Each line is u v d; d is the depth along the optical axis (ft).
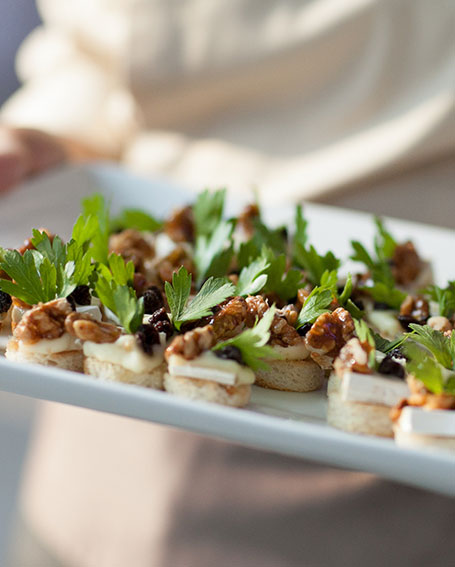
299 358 1.96
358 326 1.82
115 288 1.86
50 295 1.89
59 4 4.43
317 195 3.45
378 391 1.79
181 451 3.36
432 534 2.97
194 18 3.77
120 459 3.50
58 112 4.25
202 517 3.20
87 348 1.84
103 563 3.27
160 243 2.67
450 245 2.85
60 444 3.65
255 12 3.70
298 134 3.68
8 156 3.07
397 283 2.41
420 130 3.33
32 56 4.67
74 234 2.00
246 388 1.85
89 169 3.16
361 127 3.58
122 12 3.94
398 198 3.44
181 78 3.82
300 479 3.20
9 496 4.14
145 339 1.82
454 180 3.41
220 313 1.88
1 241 2.80
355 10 3.51
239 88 3.78
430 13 3.42
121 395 1.67
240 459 3.26
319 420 1.88
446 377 1.74
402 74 3.52
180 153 3.86
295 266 2.30
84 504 3.45
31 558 3.43
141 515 3.31
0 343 1.96
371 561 3.00
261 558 3.07
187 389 1.81
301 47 3.60
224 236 2.26
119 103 4.18
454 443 1.67
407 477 1.60
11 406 4.55
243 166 3.70
